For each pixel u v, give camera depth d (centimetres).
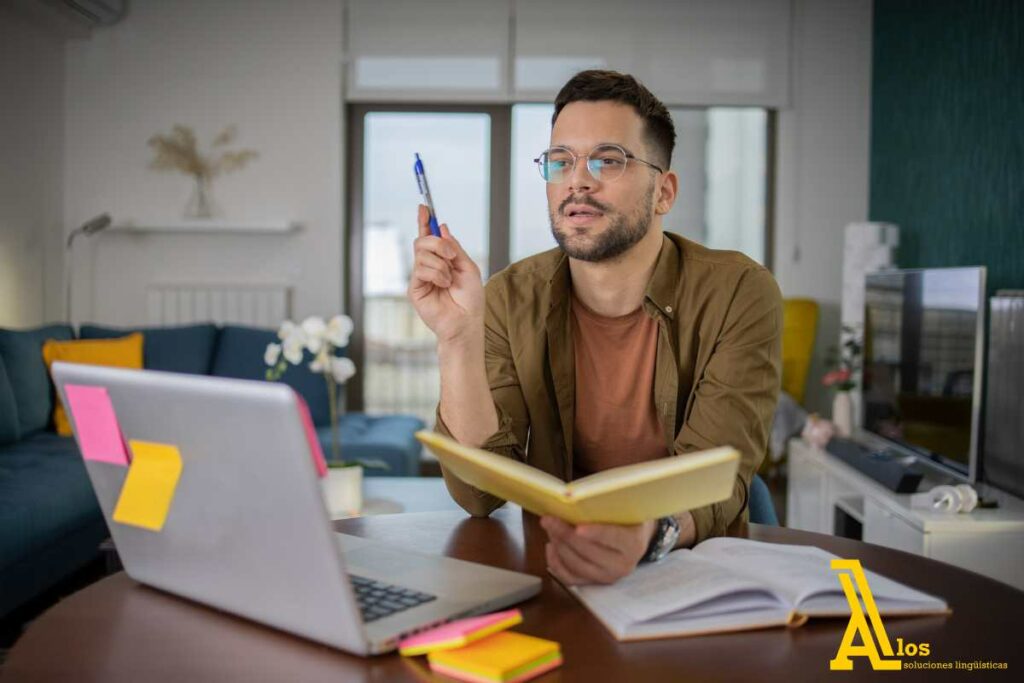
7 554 251
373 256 549
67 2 469
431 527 121
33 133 496
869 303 381
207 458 77
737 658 77
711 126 546
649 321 149
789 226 541
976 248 377
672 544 96
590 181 134
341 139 530
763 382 137
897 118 483
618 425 153
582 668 74
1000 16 355
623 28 529
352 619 73
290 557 75
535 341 150
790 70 533
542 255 157
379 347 555
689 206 547
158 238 532
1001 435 272
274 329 517
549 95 529
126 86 528
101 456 89
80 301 532
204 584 85
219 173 530
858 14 532
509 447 129
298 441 69
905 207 469
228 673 72
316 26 528
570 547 88
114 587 95
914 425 327
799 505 375
